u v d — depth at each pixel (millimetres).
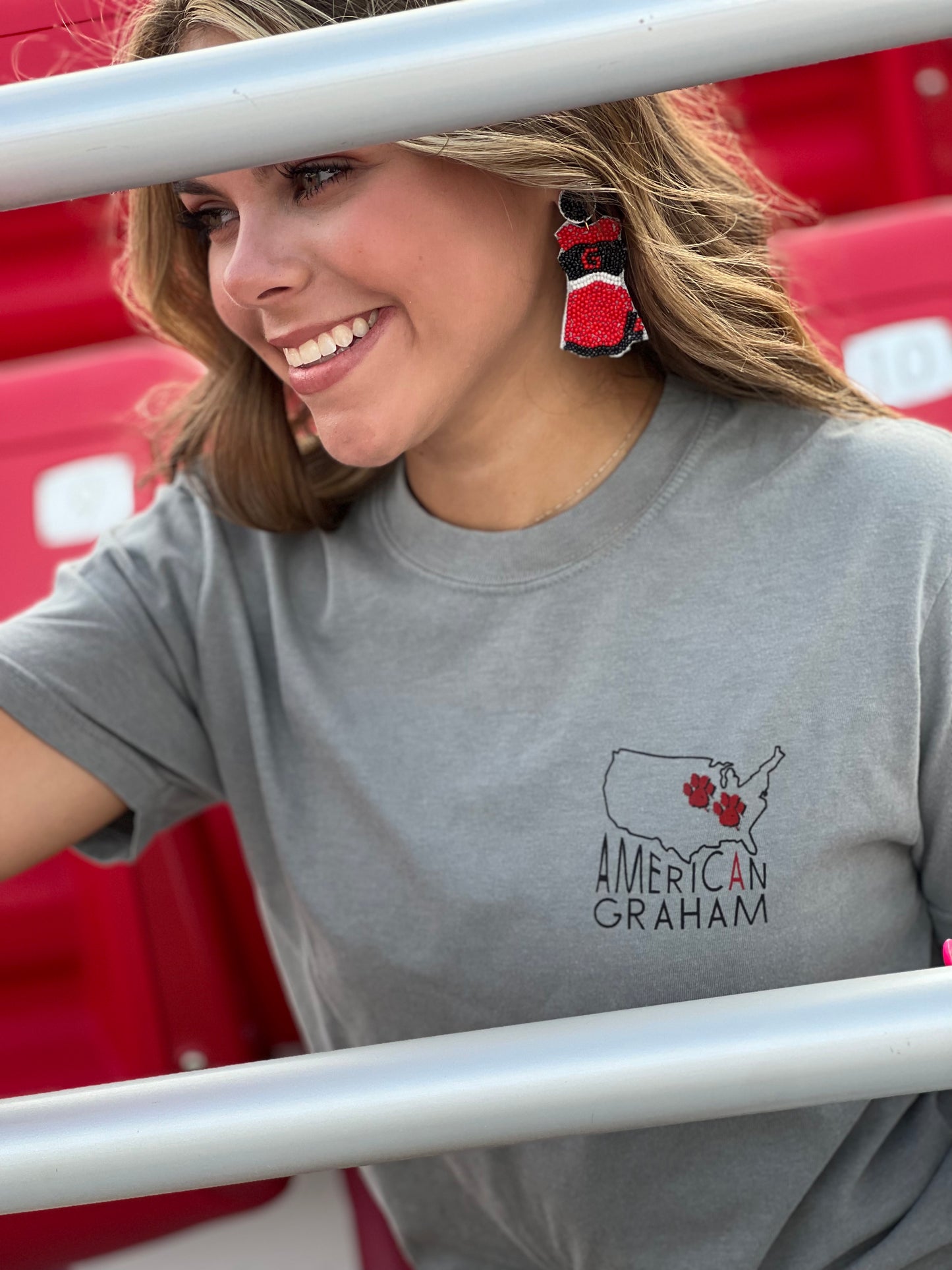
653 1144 789
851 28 499
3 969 1186
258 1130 502
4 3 792
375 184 699
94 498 1219
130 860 916
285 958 936
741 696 773
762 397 839
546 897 774
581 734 787
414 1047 518
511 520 828
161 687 883
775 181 1789
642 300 807
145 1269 1236
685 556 799
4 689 834
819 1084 494
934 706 778
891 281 1295
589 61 494
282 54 498
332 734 833
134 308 969
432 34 495
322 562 898
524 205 751
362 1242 1142
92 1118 511
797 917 768
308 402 748
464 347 741
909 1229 803
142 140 497
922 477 789
